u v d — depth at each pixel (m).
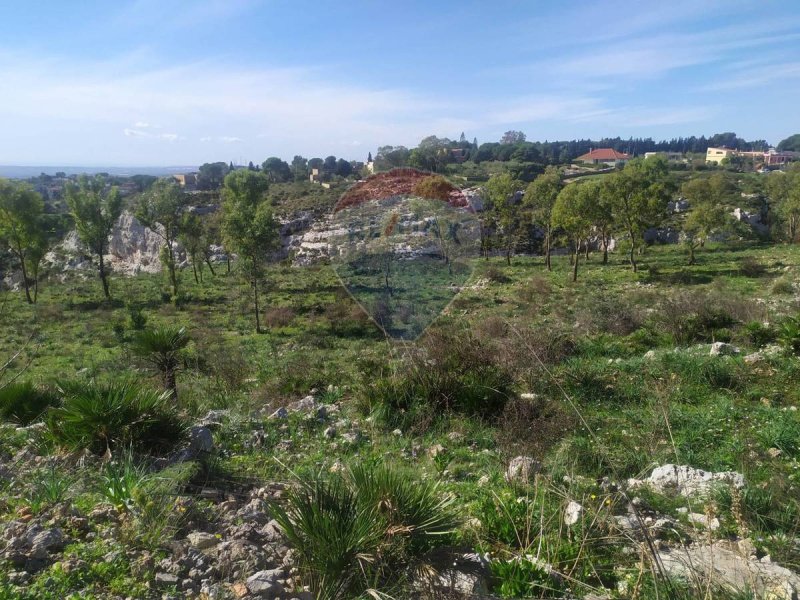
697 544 4.32
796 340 11.12
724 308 17.28
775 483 5.36
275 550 3.70
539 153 119.44
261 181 67.12
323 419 8.34
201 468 5.55
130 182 117.25
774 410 8.20
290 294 46.69
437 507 3.85
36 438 5.93
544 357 11.36
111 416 5.61
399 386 8.80
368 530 3.47
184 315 42.31
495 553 4.04
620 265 52.53
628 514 4.75
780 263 45.62
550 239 54.53
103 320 41.34
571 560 3.91
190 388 10.61
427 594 3.25
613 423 7.96
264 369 16.41
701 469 6.21
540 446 6.68
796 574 3.88
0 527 3.57
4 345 32.62
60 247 72.06
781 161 148.12
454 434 7.61
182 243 60.09
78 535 3.62
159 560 3.41
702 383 9.80
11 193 49.78
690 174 109.06
